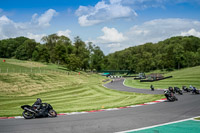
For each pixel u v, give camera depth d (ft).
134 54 561.84
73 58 367.25
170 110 51.11
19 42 648.38
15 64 312.71
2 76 171.12
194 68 280.51
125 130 32.17
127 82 244.83
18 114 48.21
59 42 441.68
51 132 31.09
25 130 32.37
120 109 54.44
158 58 503.61
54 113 44.60
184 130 32.09
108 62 605.73
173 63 442.09
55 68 347.56
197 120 39.14
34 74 214.48
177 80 184.55
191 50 474.49
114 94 123.65
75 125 35.60
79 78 273.95
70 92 148.25
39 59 443.32
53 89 166.91
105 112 49.65
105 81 291.79
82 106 70.08
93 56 488.44
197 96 82.84
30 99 110.22
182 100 71.20
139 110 51.90
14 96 125.90
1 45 575.79
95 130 32.19
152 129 32.73
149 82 204.23
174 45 479.00
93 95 124.36
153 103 65.82
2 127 34.60
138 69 512.63
